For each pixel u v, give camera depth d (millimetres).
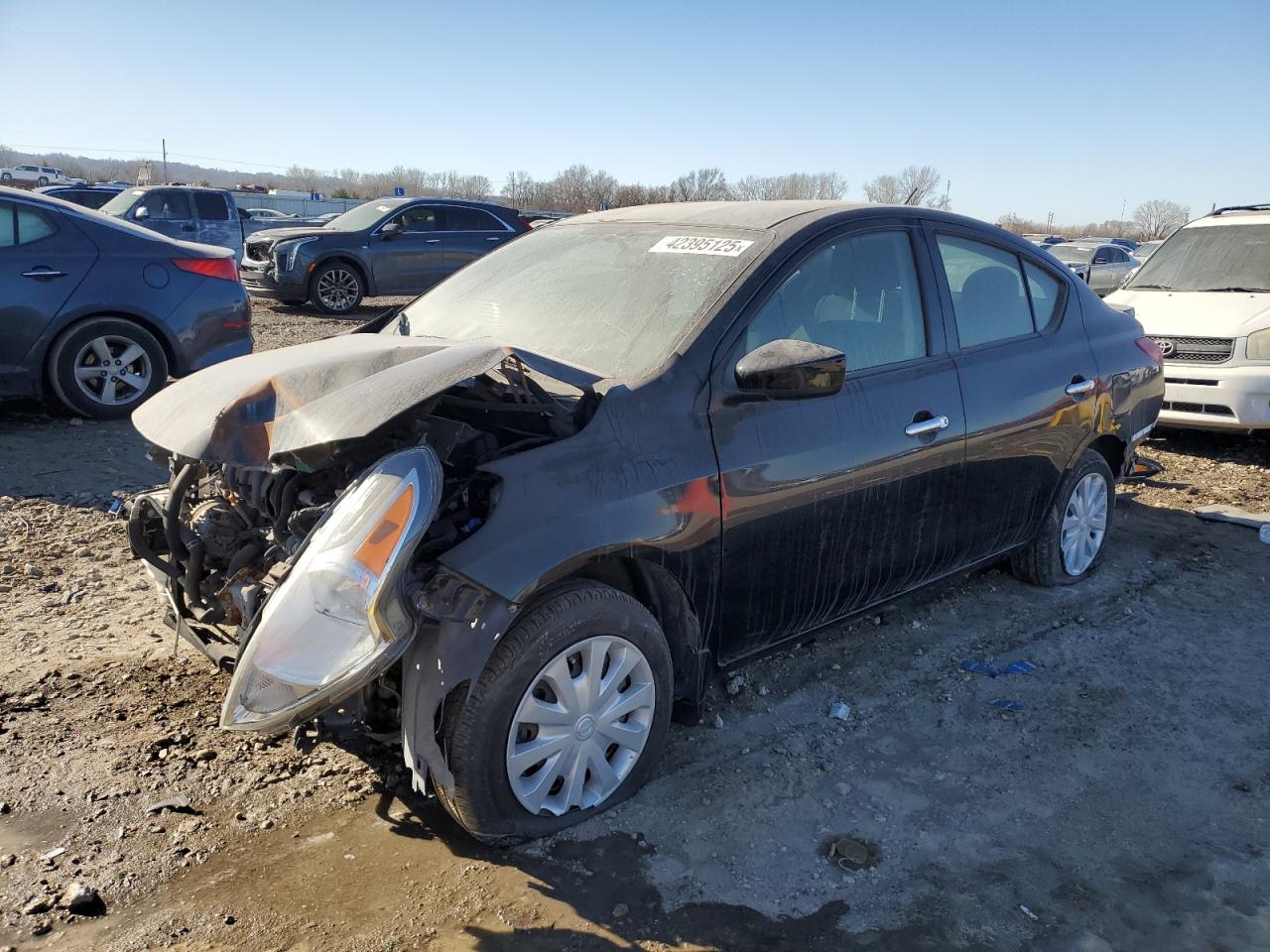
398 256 15438
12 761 3133
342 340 3621
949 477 3848
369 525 2510
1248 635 4492
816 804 3121
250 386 2994
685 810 3051
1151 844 2992
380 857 2783
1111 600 4816
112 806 2939
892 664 4090
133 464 6434
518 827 2793
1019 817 3104
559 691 2777
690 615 3123
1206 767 3426
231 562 3074
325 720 2643
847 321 3582
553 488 2746
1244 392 7430
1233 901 2748
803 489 3295
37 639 3988
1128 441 5004
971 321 4105
